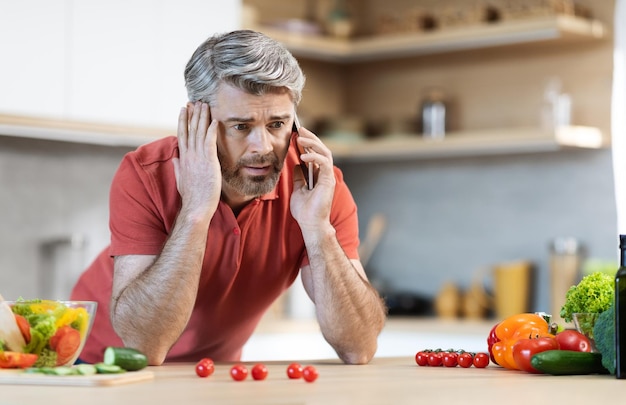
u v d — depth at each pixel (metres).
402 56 5.67
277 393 1.91
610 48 4.94
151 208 2.68
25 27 4.30
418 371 2.39
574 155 5.05
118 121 4.55
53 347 2.18
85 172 4.97
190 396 1.84
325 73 5.85
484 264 5.34
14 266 4.75
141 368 2.19
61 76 4.39
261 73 2.45
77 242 4.89
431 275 5.54
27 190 4.80
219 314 2.89
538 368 2.26
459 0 5.46
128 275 2.64
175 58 4.71
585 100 5.02
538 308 5.14
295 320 5.11
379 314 2.70
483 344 4.78
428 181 5.57
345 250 2.83
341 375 2.28
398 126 5.39
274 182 2.57
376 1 5.79
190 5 4.75
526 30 4.84
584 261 4.99
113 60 4.52
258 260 2.81
